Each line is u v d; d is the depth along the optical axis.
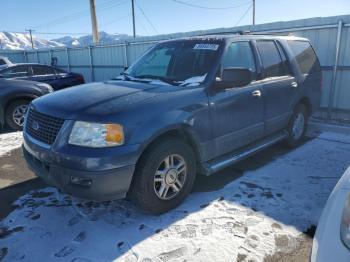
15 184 4.18
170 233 3.02
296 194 3.78
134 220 3.25
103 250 2.79
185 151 3.38
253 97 4.16
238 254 2.71
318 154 5.16
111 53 13.61
